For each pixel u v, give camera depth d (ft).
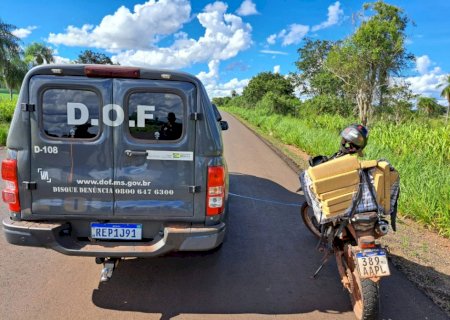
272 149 45.16
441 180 20.61
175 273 13.38
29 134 10.69
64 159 10.81
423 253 15.52
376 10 67.97
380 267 9.86
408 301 11.88
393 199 11.35
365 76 70.95
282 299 11.91
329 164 10.74
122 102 10.71
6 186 10.92
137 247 11.00
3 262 13.70
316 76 111.34
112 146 10.83
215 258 14.62
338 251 12.01
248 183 26.78
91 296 11.65
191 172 11.10
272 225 18.42
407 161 26.58
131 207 11.10
